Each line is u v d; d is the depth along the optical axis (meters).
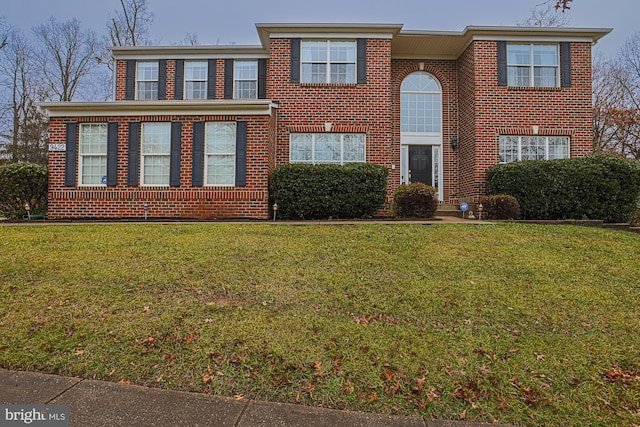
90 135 10.96
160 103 10.61
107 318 3.94
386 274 5.35
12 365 3.20
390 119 12.62
